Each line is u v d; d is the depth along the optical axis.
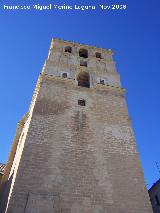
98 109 27.86
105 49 41.47
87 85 33.03
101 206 19.25
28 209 17.66
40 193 18.78
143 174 22.30
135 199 20.28
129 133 25.91
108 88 31.62
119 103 29.77
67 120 25.25
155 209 33.75
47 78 29.91
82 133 24.47
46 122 24.28
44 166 20.58
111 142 24.45
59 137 23.33
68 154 22.17
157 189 33.78
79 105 27.59
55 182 19.78
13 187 18.61
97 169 21.72
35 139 22.42
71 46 39.81
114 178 21.41
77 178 20.58
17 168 20.05
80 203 19.03
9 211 17.27
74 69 33.72
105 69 36.06
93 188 20.25
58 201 18.70
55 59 34.75
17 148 30.89
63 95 28.20
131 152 24.00
